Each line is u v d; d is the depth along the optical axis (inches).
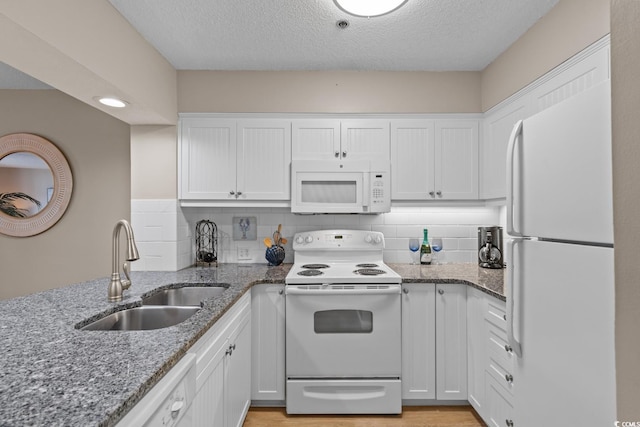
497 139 92.0
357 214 111.0
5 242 108.7
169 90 94.6
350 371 82.1
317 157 98.9
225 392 61.4
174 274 91.7
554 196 41.6
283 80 99.9
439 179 99.2
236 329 69.2
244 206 99.7
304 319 82.4
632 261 27.1
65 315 53.0
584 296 36.9
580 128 37.4
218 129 98.6
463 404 86.7
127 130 109.1
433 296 84.2
